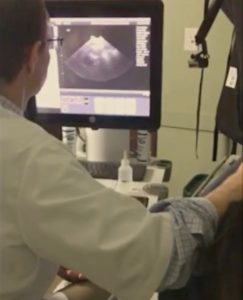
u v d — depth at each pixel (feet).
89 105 5.51
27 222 2.74
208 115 9.15
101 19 5.15
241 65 3.58
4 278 2.89
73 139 5.98
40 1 3.08
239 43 3.54
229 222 2.71
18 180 2.77
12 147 2.85
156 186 5.21
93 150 5.90
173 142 9.53
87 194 2.76
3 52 2.98
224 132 5.63
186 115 9.29
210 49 8.68
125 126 5.52
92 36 5.23
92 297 3.85
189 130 9.36
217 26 8.48
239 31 3.52
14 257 2.85
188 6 8.64
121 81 5.34
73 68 5.38
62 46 5.30
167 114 9.37
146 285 2.68
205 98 9.07
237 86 4.00
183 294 2.92
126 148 5.86
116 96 5.41
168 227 2.78
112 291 2.74
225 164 4.22
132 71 5.29
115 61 5.28
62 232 2.68
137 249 2.67
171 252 2.71
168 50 8.95
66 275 3.98
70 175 2.78
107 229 2.70
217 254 2.72
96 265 2.68
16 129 2.95
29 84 3.22
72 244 2.67
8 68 3.03
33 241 2.77
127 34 5.16
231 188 2.97
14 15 2.93
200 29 5.13
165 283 2.76
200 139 9.32
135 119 5.48
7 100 3.11
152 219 2.79
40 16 3.07
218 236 2.74
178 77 9.09
